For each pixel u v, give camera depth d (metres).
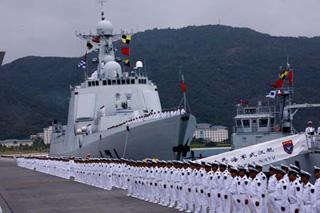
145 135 34.31
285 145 26.08
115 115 39.59
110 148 36.31
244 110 38.03
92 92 42.16
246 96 124.50
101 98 41.59
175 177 20.38
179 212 18.88
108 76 42.56
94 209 20.06
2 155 130.25
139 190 24.30
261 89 126.44
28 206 22.02
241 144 37.44
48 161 48.53
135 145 34.84
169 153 34.56
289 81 37.19
